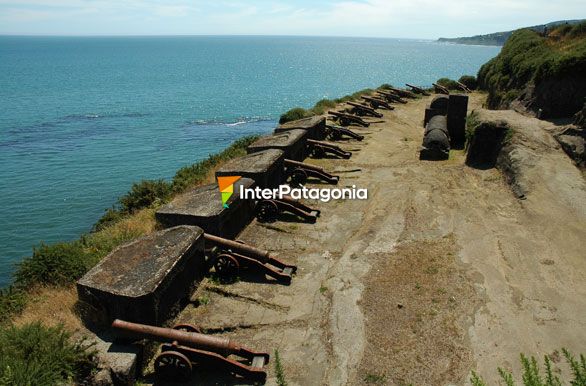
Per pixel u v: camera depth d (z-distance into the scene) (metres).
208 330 7.80
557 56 19.34
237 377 6.73
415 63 195.62
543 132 14.76
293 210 12.13
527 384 3.68
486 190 13.18
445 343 7.15
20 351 6.11
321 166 16.58
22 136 43.59
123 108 61.34
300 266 9.79
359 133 22.28
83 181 29.98
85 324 7.28
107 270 7.71
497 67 31.25
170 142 40.66
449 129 19.22
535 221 10.84
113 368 6.38
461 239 10.41
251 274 9.45
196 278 8.94
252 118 53.38
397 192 13.59
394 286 8.73
